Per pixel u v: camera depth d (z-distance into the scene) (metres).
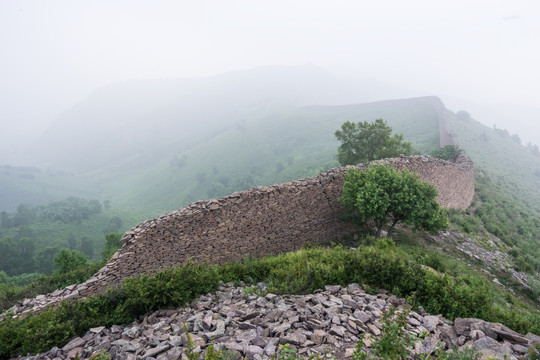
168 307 9.45
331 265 11.38
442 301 9.29
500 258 22.81
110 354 6.93
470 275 16.16
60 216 136.62
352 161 33.72
